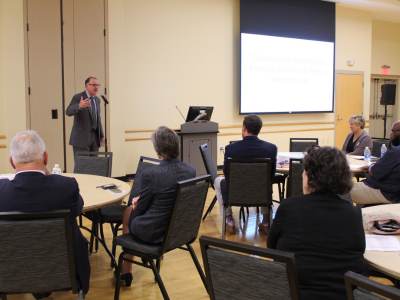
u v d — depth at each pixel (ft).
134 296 9.97
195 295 10.05
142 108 24.61
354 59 34.01
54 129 21.97
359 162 15.76
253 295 5.26
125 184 10.79
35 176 6.72
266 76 28.86
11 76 20.13
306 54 30.53
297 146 20.15
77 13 22.03
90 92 18.34
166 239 8.39
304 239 5.67
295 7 29.68
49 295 9.41
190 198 8.49
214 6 26.91
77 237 7.18
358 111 34.68
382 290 3.87
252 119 13.21
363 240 5.76
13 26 20.02
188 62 26.13
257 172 12.79
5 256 6.51
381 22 39.09
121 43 22.93
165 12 25.03
